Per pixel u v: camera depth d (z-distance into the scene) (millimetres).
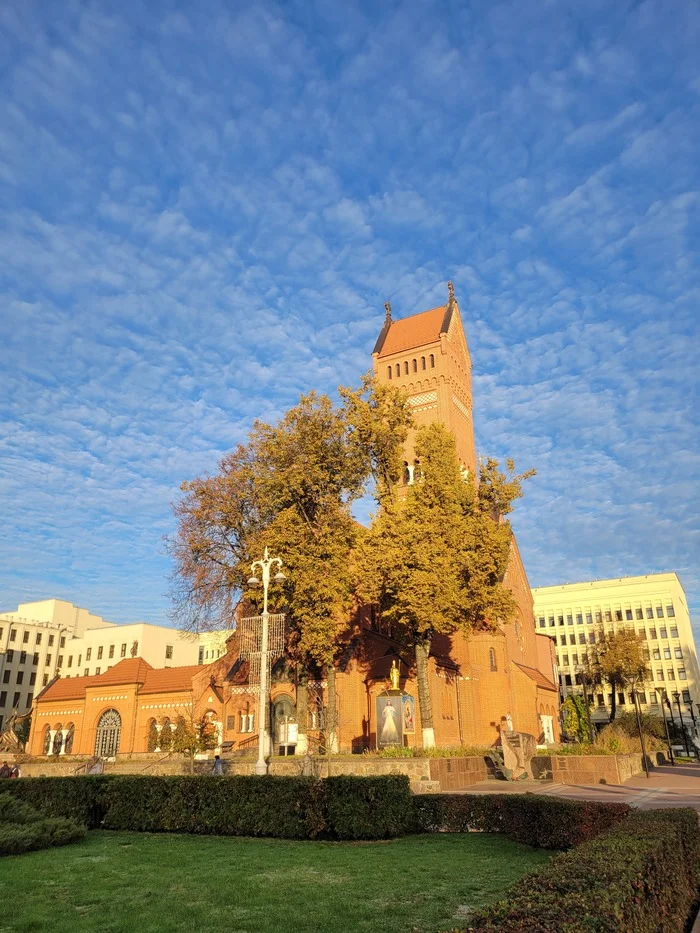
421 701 40375
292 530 40844
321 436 42812
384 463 45281
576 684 133375
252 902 12312
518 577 67938
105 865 16188
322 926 10766
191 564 46375
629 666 90438
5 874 15133
